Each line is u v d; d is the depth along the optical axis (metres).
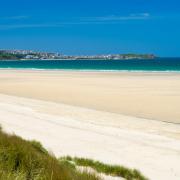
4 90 45.44
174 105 31.31
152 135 19.20
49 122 22.59
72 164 12.11
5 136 9.78
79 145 16.52
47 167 8.02
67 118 24.31
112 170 12.02
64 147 15.99
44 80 62.38
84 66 148.88
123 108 29.80
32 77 70.75
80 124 22.06
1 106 30.19
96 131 19.95
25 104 31.83
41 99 36.12
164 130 20.72
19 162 8.18
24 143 10.23
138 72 87.81
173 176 12.30
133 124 22.50
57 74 81.19
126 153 15.30
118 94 40.12
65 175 7.64
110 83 55.09
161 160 14.36
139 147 16.44
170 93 40.53
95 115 25.89
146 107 30.31
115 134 19.23
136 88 46.91
